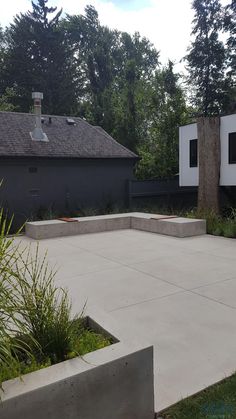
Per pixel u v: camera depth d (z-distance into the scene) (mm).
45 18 30641
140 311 3883
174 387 2479
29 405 1653
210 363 2789
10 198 12336
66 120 15898
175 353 2957
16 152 12195
